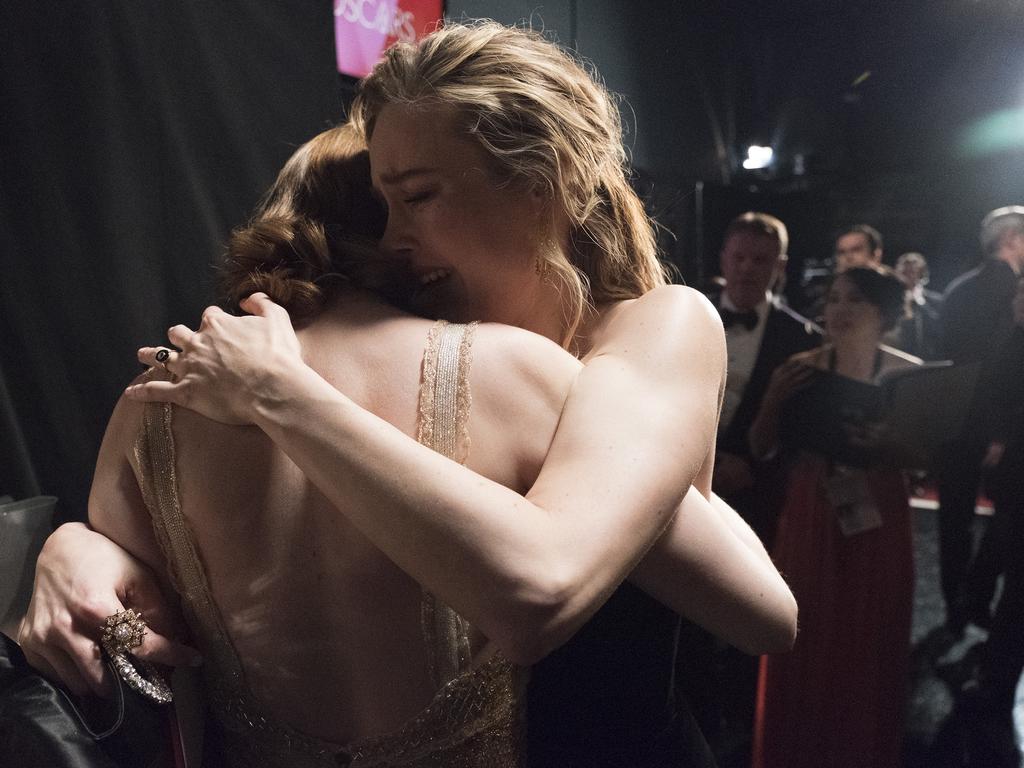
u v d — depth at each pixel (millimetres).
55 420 1672
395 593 829
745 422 2674
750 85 3059
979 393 2641
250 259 932
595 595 745
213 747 963
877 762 2566
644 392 843
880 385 2578
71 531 974
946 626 2934
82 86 1675
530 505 749
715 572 952
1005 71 2828
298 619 857
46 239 1649
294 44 2008
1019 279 2658
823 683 2566
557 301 996
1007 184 2826
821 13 2979
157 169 1793
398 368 829
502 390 821
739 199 2988
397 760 857
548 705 1019
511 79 920
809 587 2568
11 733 875
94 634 894
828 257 2934
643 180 2820
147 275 1789
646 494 776
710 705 2852
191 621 918
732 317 2701
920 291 2799
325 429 746
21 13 1607
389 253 943
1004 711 2760
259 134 1960
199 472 846
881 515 2559
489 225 933
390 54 949
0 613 1069
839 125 2969
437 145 905
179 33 1810
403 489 725
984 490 2752
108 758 881
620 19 2754
